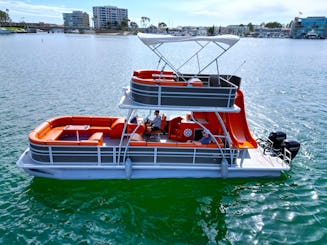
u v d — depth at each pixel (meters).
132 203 9.21
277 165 10.30
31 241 7.48
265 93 24.98
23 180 10.20
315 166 11.77
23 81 27.48
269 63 47.81
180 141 10.70
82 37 149.75
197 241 7.78
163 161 9.92
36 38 116.56
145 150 9.72
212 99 8.90
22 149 12.61
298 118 17.98
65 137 10.91
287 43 131.00
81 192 9.57
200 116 10.78
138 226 8.27
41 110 18.69
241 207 9.20
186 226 8.35
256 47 98.81
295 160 12.27
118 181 10.01
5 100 20.67
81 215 8.59
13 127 15.28
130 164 9.59
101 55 54.97
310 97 23.70
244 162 10.39
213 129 10.43
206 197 9.61
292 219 8.62
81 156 9.49
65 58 48.03
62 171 9.73
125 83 28.31
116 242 7.62
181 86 8.65
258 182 10.40
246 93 24.88
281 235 7.98
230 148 9.85
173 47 100.25
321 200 9.53
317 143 14.06
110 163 9.72
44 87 25.36
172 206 9.17
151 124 11.14
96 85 27.00
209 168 10.01
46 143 9.16
